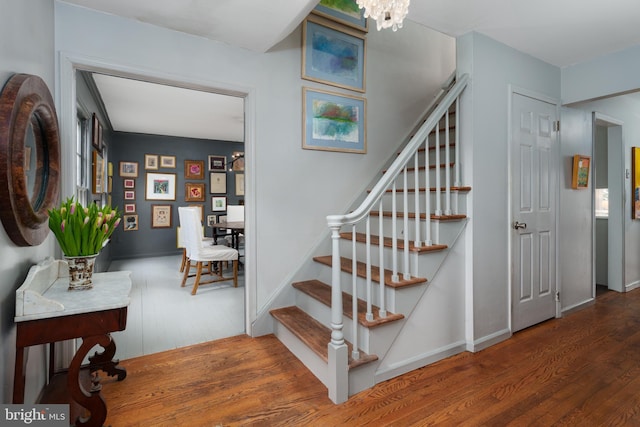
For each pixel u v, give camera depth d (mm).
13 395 1243
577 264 3287
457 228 2352
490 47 2529
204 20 2070
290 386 1896
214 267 4879
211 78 2332
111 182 5527
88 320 1347
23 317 1245
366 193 3078
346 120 2955
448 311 2299
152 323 2854
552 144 3006
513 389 1878
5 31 1279
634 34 2484
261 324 2596
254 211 2545
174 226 6418
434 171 2779
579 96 2998
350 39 2963
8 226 1269
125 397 1782
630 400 1769
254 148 2523
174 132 6031
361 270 2355
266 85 2561
